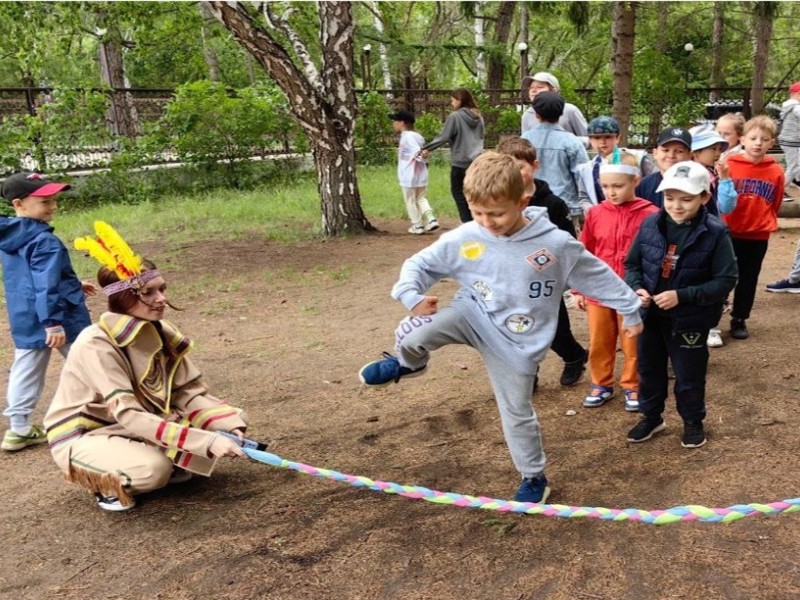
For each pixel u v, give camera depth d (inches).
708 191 145.6
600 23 1036.5
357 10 1199.6
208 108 610.2
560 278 122.0
